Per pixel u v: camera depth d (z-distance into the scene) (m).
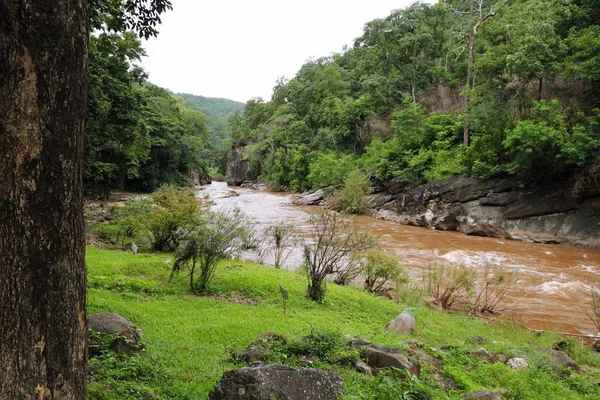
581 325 10.46
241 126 86.50
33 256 2.26
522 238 22.33
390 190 32.34
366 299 10.16
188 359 5.33
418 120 34.34
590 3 24.64
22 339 2.23
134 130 20.97
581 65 21.50
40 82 2.29
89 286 8.79
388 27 41.69
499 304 12.02
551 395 5.64
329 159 42.69
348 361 5.66
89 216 20.91
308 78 67.25
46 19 2.30
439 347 7.45
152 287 9.24
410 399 4.07
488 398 5.15
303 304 9.16
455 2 51.59
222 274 10.85
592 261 17.39
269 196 49.25
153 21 7.40
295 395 3.82
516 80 25.31
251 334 6.70
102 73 17.22
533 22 23.05
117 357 4.78
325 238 12.10
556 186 22.14
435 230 26.42
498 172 24.81
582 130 21.17
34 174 2.27
